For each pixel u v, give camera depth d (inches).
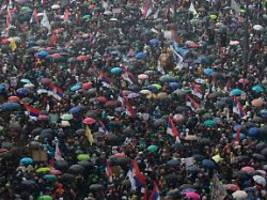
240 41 5305.1
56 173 3499.0
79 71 4690.0
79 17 5585.6
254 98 4483.3
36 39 5251.0
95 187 3412.9
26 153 3612.2
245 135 3991.1
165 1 5949.8
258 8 5935.0
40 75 4574.3
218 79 4648.1
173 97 4347.9
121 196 3403.1
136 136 3885.3
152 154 3688.5
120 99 4249.5
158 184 3486.7
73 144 3764.8
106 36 5275.6
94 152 3700.8
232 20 5723.4
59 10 5812.0
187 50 4997.5
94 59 4894.2
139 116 4094.5
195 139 3850.9
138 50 5068.9
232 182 3567.9
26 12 5708.7
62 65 4813.0
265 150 3762.3
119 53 5012.3
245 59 4963.1
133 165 3454.7
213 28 5462.6
